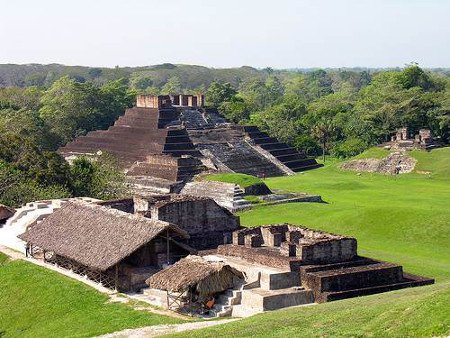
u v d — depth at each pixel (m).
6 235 62.19
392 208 71.88
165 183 94.44
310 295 42.66
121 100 164.00
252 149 125.94
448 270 53.81
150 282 44.03
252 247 48.56
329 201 89.38
